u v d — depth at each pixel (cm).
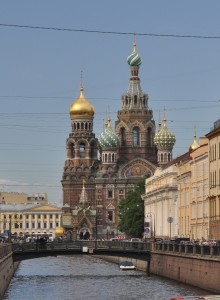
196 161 16938
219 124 14638
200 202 16488
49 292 11581
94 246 15500
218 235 14450
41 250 14988
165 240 15062
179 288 11581
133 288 11912
